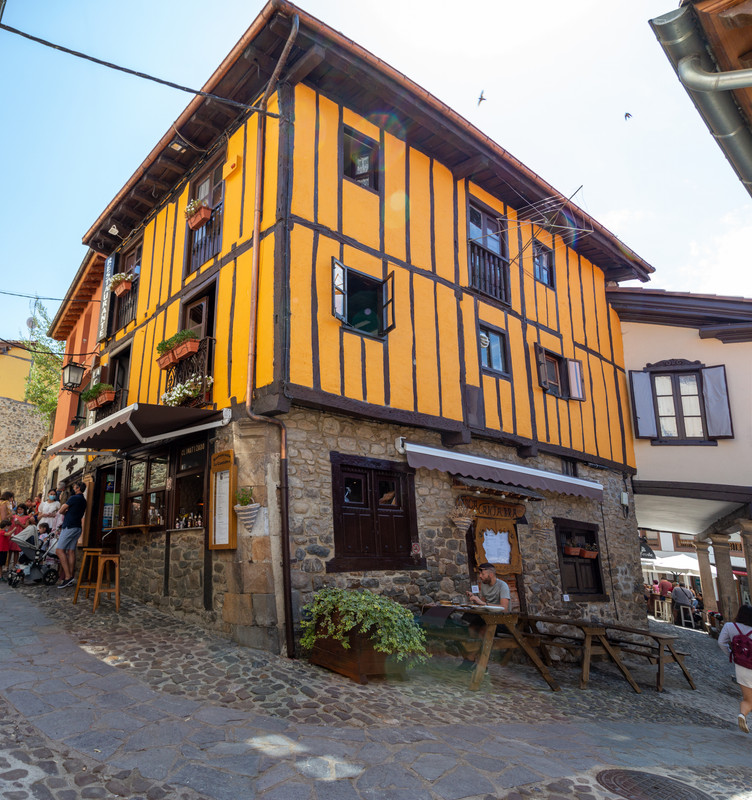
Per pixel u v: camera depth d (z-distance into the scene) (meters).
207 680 5.17
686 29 3.67
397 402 7.92
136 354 10.38
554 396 10.84
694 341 12.55
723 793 4.13
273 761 3.71
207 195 9.23
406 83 7.94
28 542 9.88
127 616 7.44
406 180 8.88
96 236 11.84
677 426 12.42
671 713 6.98
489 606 7.04
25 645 5.67
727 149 4.34
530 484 9.12
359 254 7.95
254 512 6.56
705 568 18.33
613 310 13.29
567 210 11.09
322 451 7.18
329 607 5.87
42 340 18.52
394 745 4.16
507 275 10.45
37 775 3.21
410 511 7.98
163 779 3.35
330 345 7.30
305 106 7.75
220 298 8.08
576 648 7.89
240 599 6.46
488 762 4.04
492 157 9.48
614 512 12.04
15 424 25.02
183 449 8.31
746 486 11.54
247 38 7.09
